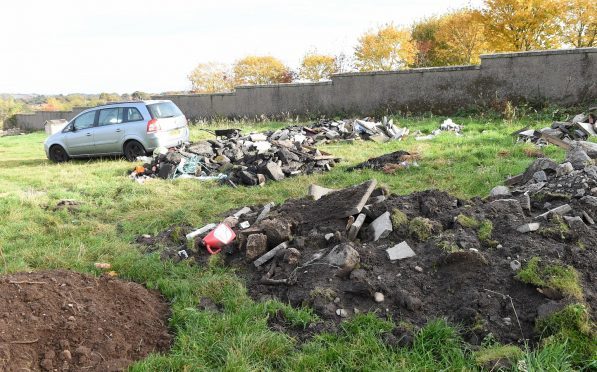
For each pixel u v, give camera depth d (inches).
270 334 139.3
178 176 391.9
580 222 169.3
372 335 135.4
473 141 449.4
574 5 853.2
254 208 261.9
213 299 166.6
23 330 129.6
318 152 425.4
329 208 209.0
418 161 374.9
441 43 1151.6
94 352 129.3
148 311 155.5
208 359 132.0
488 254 160.9
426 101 697.6
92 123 512.1
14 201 311.7
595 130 426.0
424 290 154.3
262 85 876.0
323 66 1358.3
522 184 258.4
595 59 557.9
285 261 179.6
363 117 749.3
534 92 606.5
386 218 187.8
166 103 510.6
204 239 211.2
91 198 328.2
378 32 1142.3
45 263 205.8
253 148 444.1
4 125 1503.4
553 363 116.3
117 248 221.5
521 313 137.9
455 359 123.7
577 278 143.3
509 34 904.9
